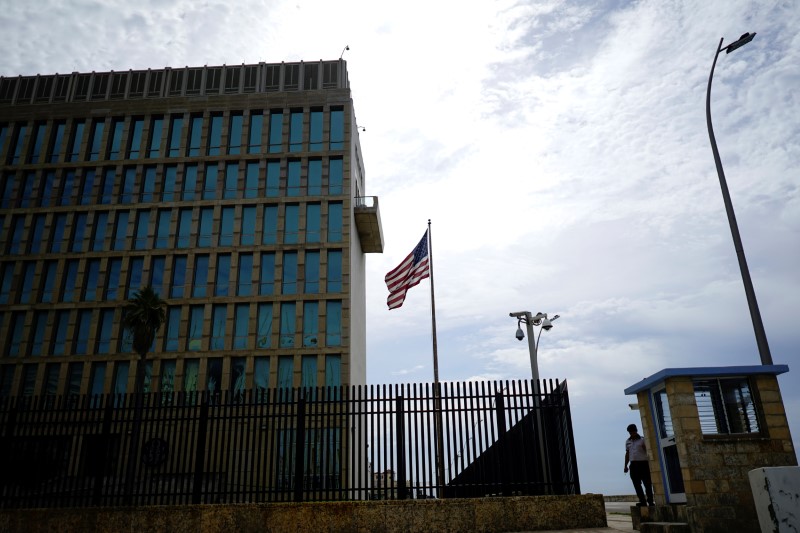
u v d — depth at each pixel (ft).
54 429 38.47
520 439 36.27
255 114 161.89
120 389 136.15
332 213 151.33
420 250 88.43
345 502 35.09
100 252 147.74
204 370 135.44
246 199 151.64
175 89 171.32
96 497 36.78
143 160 155.94
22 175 156.87
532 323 75.66
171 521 35.70
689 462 27.43
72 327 140.87
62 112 161.99
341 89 162.91
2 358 139.44
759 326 38.42
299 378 134.10
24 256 147.95
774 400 28.48
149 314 121.08
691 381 28.89
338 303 142.51
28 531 36.01
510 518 34.17
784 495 23.79
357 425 37.93
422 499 35.06
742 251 41.19
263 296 142.10
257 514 35.42
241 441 37.06
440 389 37.35
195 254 147.13
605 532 31.83
